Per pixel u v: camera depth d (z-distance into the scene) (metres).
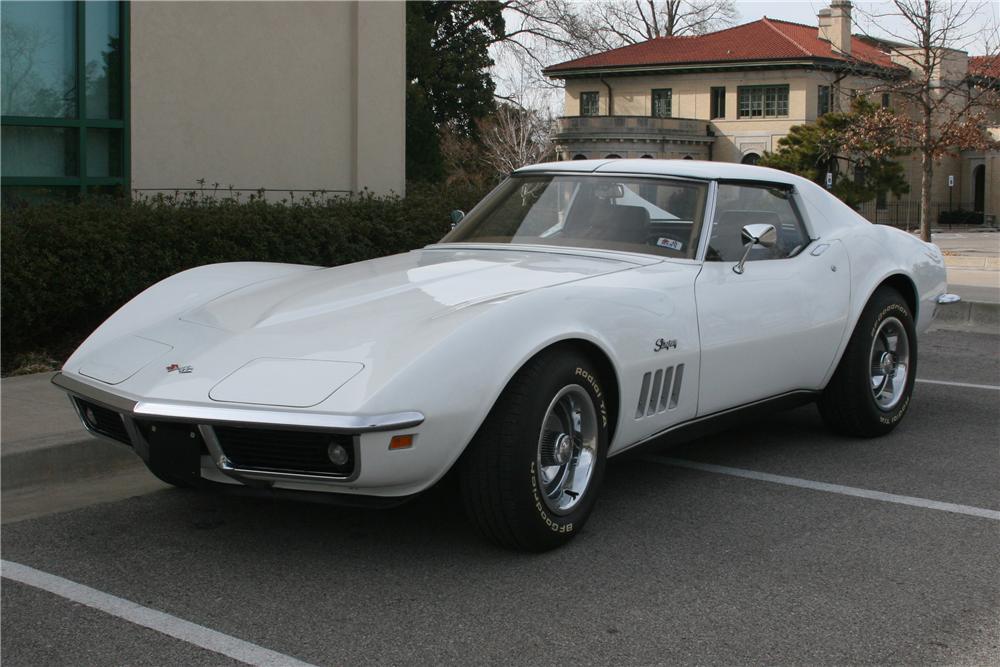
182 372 3.51
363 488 3.29
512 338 3.45
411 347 3.35
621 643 3.00
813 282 4.94
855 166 38.38
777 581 3.48
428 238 10.01
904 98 27.11
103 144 8.99
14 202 7.96
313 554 3.72
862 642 3.02
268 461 3.32
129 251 7.35
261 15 9.98
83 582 3.48
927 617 3.20
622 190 4.73
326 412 3.15
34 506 4.43
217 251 7.94
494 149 42.41
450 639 3.02
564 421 3.77
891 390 5.57
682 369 4.20
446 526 4.01
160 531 4.00
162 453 3.45
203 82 9.57
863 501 4.39
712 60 48.78
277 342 3.59
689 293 4.26
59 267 6.89
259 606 3.26
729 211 4.73
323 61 10.57
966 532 4.00
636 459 5.09
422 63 38.59
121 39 9.01
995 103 25.23
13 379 6.44
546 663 2.88
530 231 4.74
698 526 4.04
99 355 3.93
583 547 3.79
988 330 10.08
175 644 3.00
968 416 6.10
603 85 52.75
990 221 49.88
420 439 3.24
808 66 46.50
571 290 3.79
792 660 2.91
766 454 5.18
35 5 8.48
